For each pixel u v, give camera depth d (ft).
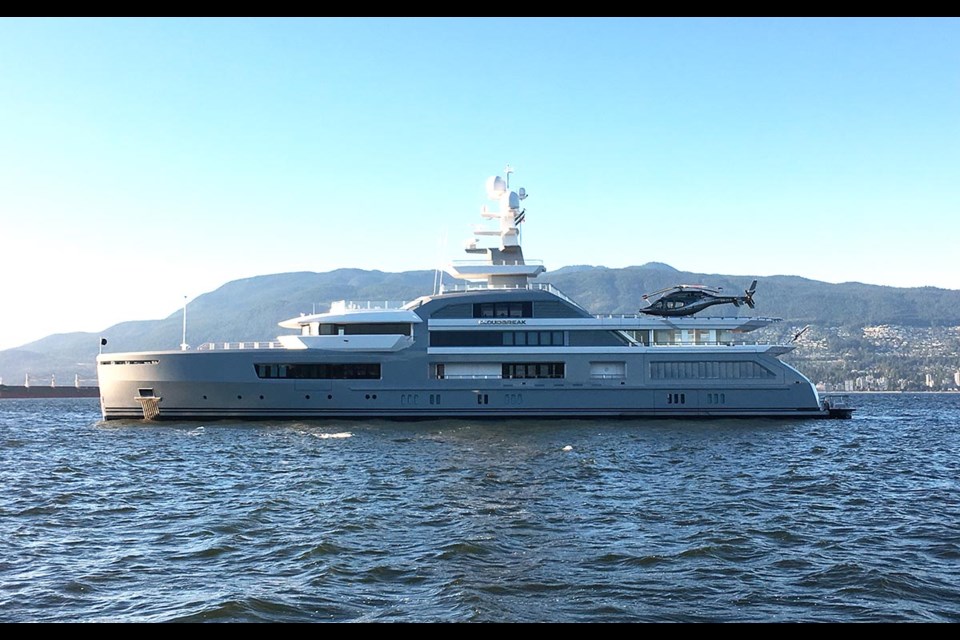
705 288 221.25
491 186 240.12
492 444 167.84
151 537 87.30
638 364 212.84
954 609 63.93
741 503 105.60
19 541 85.51
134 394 209.15
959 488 119.96
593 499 107.86
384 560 76.95
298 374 207.31
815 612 63.10
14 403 571.28
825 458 154.30
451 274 229.25
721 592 67.77
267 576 72.33
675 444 170.19
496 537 85.51
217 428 200.64
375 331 211.20
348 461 143.84
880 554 79.61
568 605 64.54
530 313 215.31
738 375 215.51
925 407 474.90
